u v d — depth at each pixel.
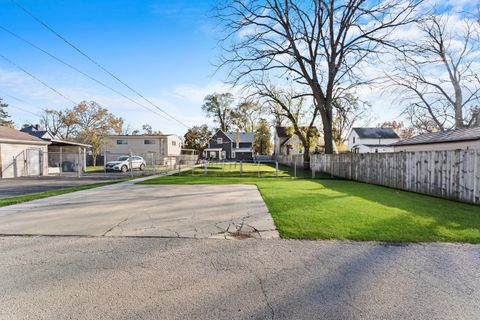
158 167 25.67
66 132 35.16
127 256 3.19
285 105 25.08
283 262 3.01
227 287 2.46
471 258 3.10
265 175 16.03
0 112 37.53
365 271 2.78
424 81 17.86
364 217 4.96
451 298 2.26
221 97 55.91
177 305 2.17
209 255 3.22
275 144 49.47
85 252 3.32
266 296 2.30
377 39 15.27
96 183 11.67
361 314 2.05
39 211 5.71
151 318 2.00
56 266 2.91
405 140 18.50
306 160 23.42
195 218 5.04
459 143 12.79
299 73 17.86
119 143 33.91
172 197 7.56
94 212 5.59
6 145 15.46
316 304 2.18
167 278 2.63
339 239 3.78
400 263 2.97
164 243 3.66
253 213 5.41
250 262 3.01
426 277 2.64
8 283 2.53
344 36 16.44
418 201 6.77
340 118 24.58
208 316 2.03
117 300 2.24
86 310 2.10
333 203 6.43
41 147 18.09
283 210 5.62
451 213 5.29
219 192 8.57
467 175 6.59
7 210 5.82
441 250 3.35
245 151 49.91
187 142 53.12
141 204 6.49
